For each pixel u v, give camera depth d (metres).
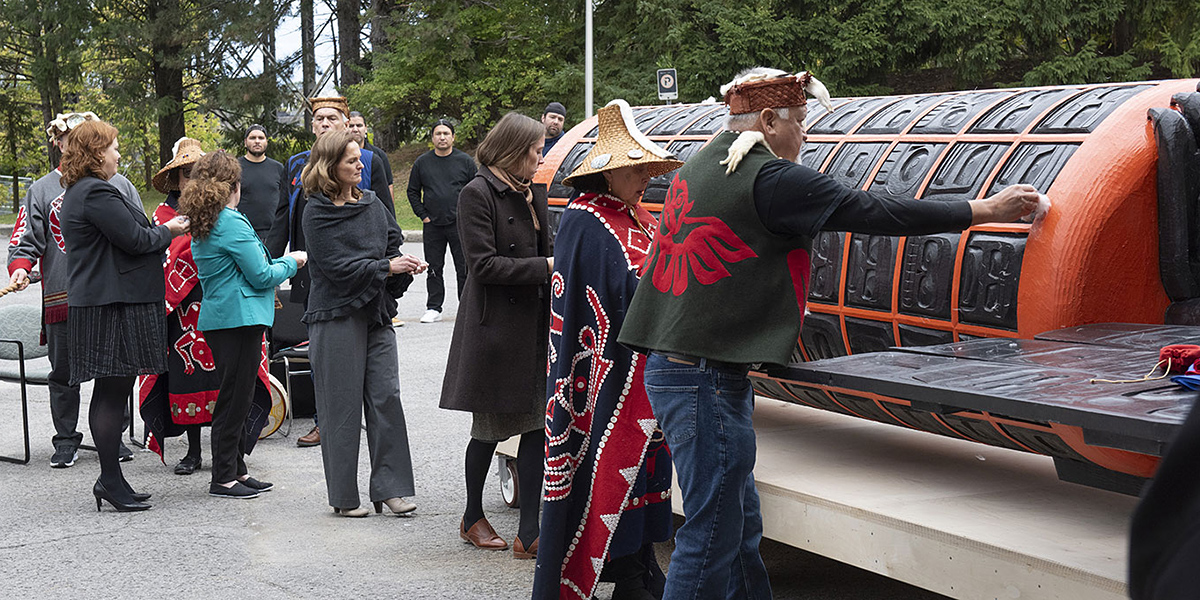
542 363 4.27
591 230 3.66
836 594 3.94
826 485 3.62
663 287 3.01
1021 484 3.63
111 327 4.98
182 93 36.16
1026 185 3.17
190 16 33.47
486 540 4.52
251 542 4.64
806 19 24.86
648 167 3.67
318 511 5.10
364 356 4.91
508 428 4.35
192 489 5.52
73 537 4.72
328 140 4.74
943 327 3.61
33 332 6.24
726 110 5.06
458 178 10.55
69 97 39.75
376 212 4.89
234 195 5.26
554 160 5.55
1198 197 3.36
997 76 25.23
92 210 4.92
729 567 3.02
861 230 2.82
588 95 22.33
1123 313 3.41
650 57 26.34
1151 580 1.36
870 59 23.84
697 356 2.91
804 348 4.24
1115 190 3.31
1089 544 2.98
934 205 2.93
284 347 7.09
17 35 35.88
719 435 2.92
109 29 33.03
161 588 4.09
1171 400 2.46
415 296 13.20
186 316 5.70
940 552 3.12
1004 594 2.97
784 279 2.89
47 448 6.40
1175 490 1.35
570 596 3.71
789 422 4.67
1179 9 23.30
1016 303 3.38
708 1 25.20
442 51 30.38
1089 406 2.42
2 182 37.25
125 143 38.12
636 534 3.71
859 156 4.13
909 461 3.96
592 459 3.66
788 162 2.87
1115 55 25.11
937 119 4.00
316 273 4.85
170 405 5.77
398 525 4.87
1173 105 3.39
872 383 2.88
